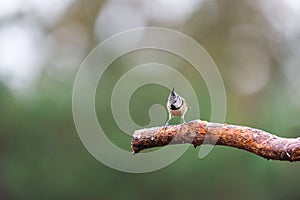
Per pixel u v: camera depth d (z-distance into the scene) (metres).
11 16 19.92
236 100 19.17
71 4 21.88
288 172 16.72
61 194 17.77
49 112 17.75
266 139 4.23
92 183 17.53
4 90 17.92
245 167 16.83
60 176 17.64
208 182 16.94
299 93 18.36
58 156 17.67
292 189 16.75
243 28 21.75
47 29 20.95
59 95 18.02
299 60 20.36
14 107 17.86
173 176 16.97
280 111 17.16
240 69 20.64
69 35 21.31
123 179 17.41
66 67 19.17
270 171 16.72
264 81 19.88
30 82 18.50
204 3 22.05
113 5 22.03
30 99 17.98
